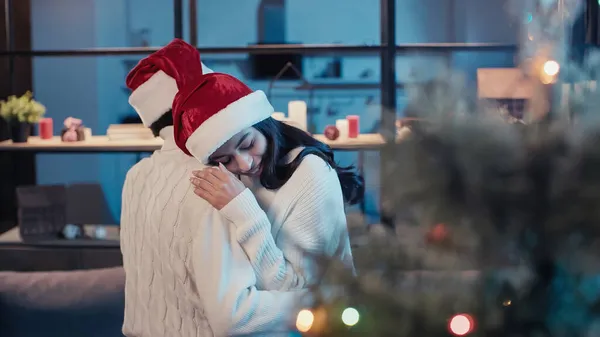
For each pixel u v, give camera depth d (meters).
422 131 0.62
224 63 3.76
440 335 0.64
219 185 1.10
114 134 3.16
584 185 0.56
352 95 3.66
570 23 1.13
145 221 1.24
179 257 1.16
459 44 3.02
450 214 0.60
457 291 0.63
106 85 3.81
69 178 3.77
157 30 3.85
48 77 3.76
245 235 1.09
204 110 1.12
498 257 0.61
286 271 1.12
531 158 0.58
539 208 0.58
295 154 1.20
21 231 3.19
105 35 3.81
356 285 0.69
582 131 0.59
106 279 1.80
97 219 3.66
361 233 0.71
